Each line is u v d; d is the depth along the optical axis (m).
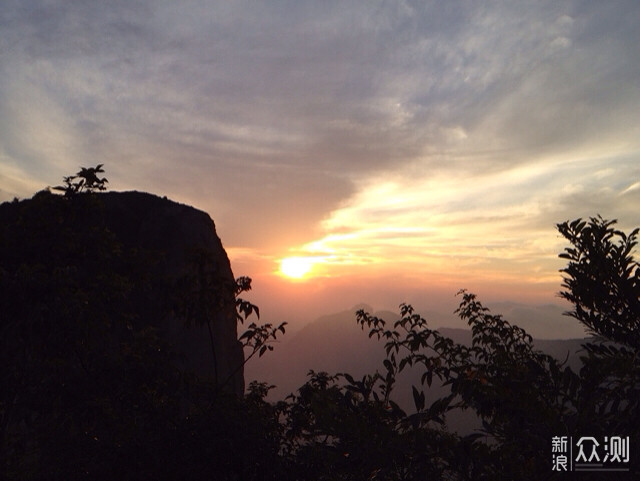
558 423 2.70
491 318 4.70
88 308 4.62
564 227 3.84
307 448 3.79
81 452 4.05
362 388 3.69
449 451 2.79
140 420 4.55
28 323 4.30
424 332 3.98
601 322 3.69
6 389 4.44
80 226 5.76
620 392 2.86
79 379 4.64
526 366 3.27
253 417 4.53
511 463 2.76
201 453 3.97
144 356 5.04
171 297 5.25
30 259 5.09
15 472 4.41
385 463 2.82
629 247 3.63
